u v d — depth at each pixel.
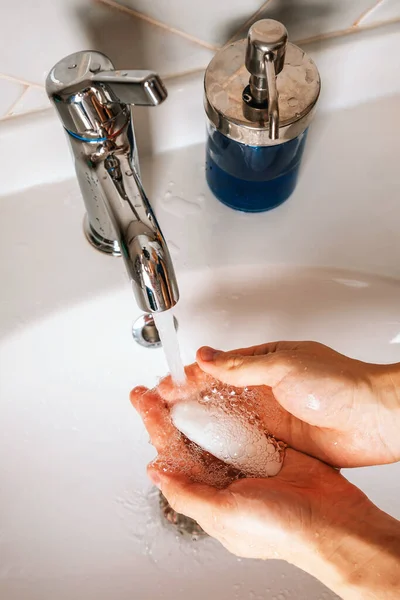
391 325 0.48
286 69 0.39
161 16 0.40
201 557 0.48
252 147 0.41
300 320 0.49
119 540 0.48
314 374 0.41
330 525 0.38
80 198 0.49
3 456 0.47
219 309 0.49
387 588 0.35
